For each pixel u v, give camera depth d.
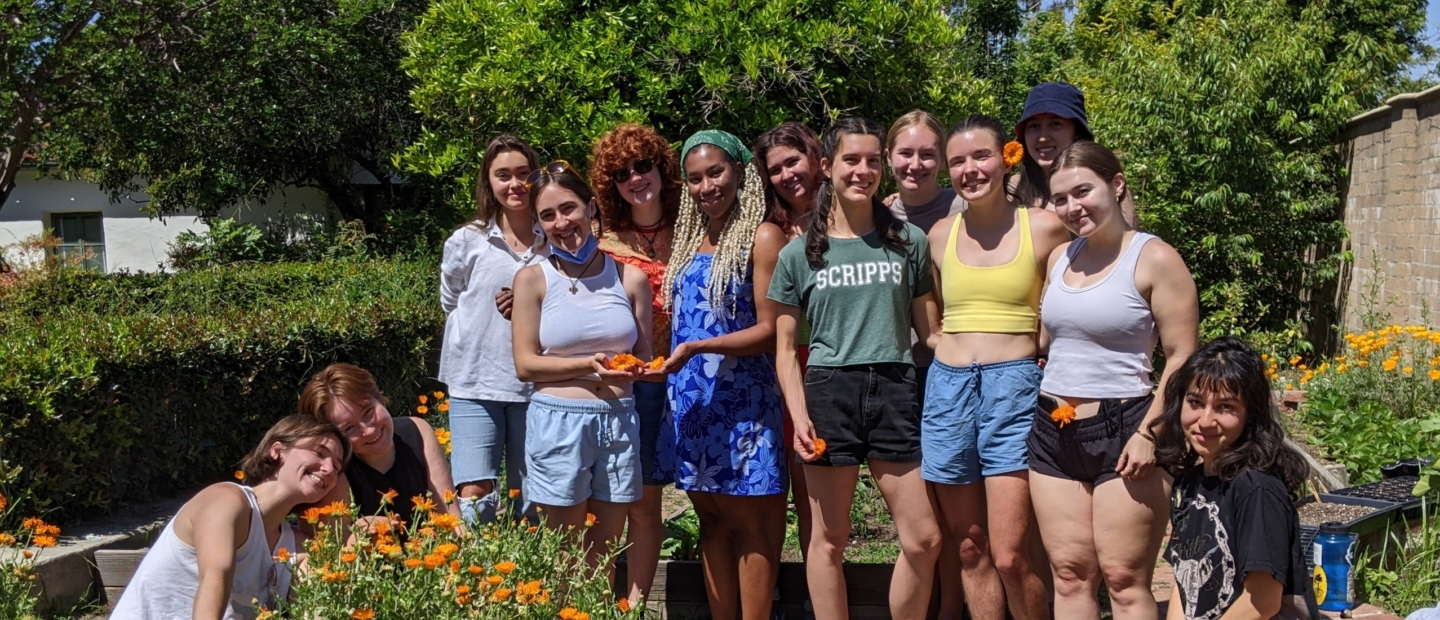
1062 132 3.83
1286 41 11.44
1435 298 8.89
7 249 18.06
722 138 3.65
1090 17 19.16
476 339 4.04
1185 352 2.98
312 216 19.02
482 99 7.76
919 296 3.49
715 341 3.55
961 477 3.34
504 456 4.57
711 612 4.05
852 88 7.47
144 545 5.07
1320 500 4.56
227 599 3.06
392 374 7.93
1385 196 10.20
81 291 11.76
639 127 3.90
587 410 3.58
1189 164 10.98
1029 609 3.37
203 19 14.00
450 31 7.86
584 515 3.66
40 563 4.35
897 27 7.25
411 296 9.10
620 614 3.16
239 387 6.40
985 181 3.21
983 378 3.28
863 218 3.41
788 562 4.19
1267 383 2.80
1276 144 11.54
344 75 14.86
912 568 3.47
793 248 3.43
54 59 13.73
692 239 3.78
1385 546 4.27
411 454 3.82
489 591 2.91
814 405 3.41
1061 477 3.14
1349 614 3.96
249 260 16.80
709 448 3.63
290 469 3.29
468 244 4.10
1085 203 2.97
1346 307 11.25
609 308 3.64
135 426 5.59
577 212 3.58
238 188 15.95
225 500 3.16
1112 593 3.12
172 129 14.09
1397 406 6.75
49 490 5.06
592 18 7.47
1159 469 3.02
